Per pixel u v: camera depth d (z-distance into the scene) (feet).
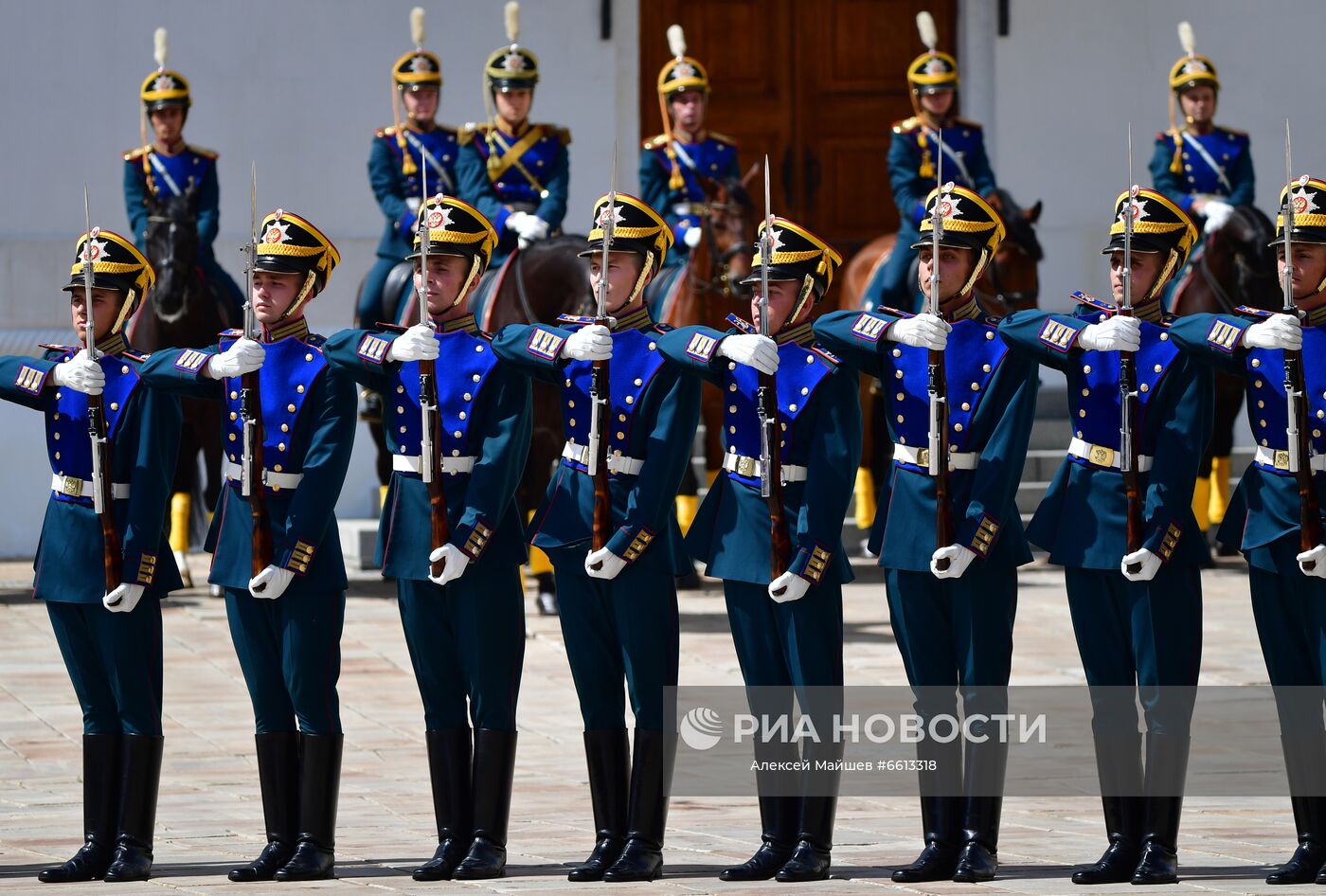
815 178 224.33
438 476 80.18
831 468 77.97
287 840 80.84
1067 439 199.41
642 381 80.07
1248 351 77.30
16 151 208.85
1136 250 78.33
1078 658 139.85
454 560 78.69
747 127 223.71
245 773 107.76
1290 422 75.31
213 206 171.94
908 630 79.25
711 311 158.81
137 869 81.00
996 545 78.18
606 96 217.56
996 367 78.79
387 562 81.30
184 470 172.96
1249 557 77.25
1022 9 220.64
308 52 212.02
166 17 210.38
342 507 205.77
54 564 82.58
